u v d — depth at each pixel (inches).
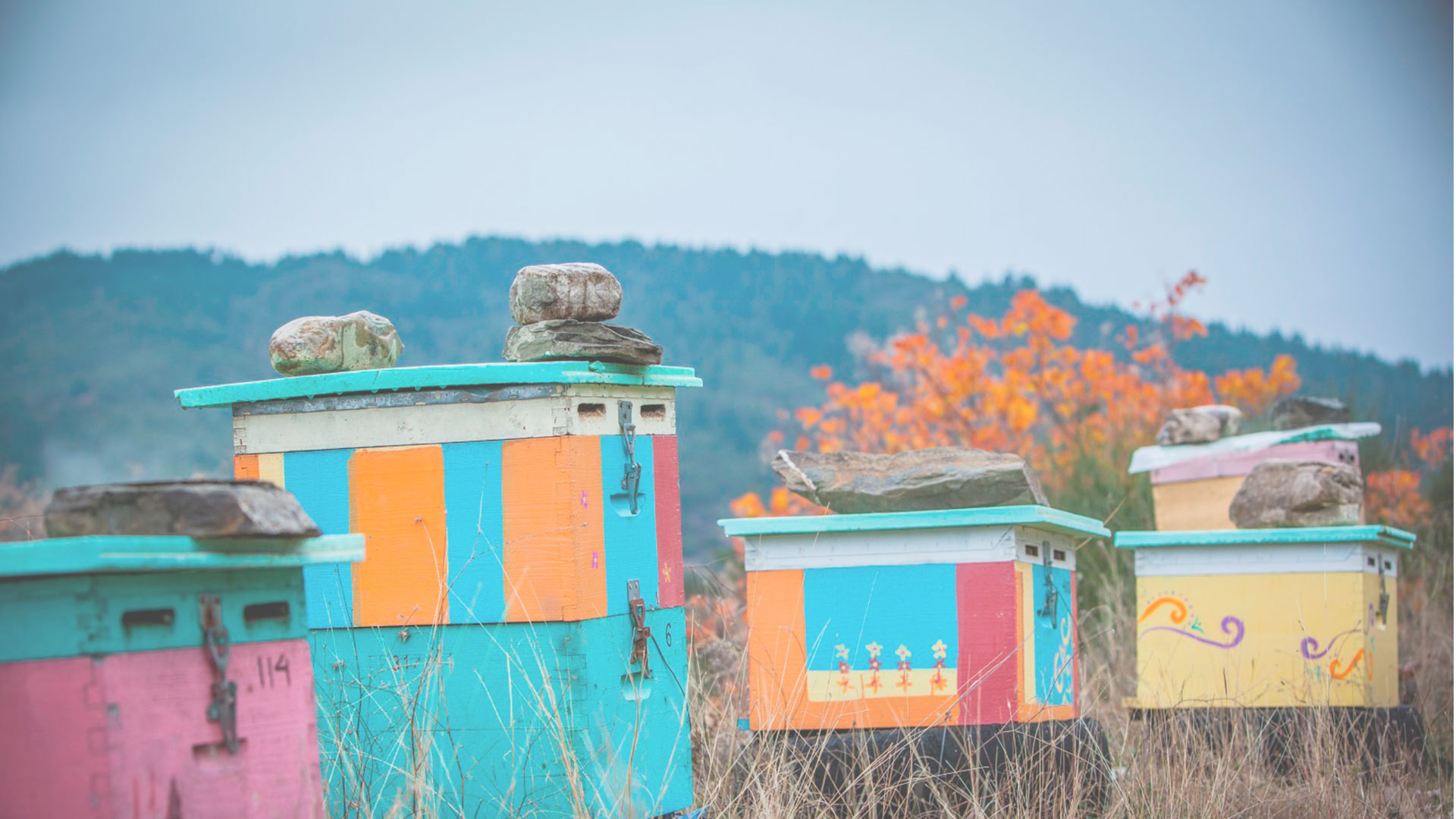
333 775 176.9
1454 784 207.2
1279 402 353.7
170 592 117.5
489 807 173.3
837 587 203.2
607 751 174.1
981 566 196.7
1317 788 212.7
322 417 183.8
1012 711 193.8
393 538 179.8
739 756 196.2
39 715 110.0
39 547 108.1
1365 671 243.0
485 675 174.6
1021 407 448.1
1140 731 245.6
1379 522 402.9
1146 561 261.1
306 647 131.9
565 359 177.8
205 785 118.9
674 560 195.2
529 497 173.6
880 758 189.9
